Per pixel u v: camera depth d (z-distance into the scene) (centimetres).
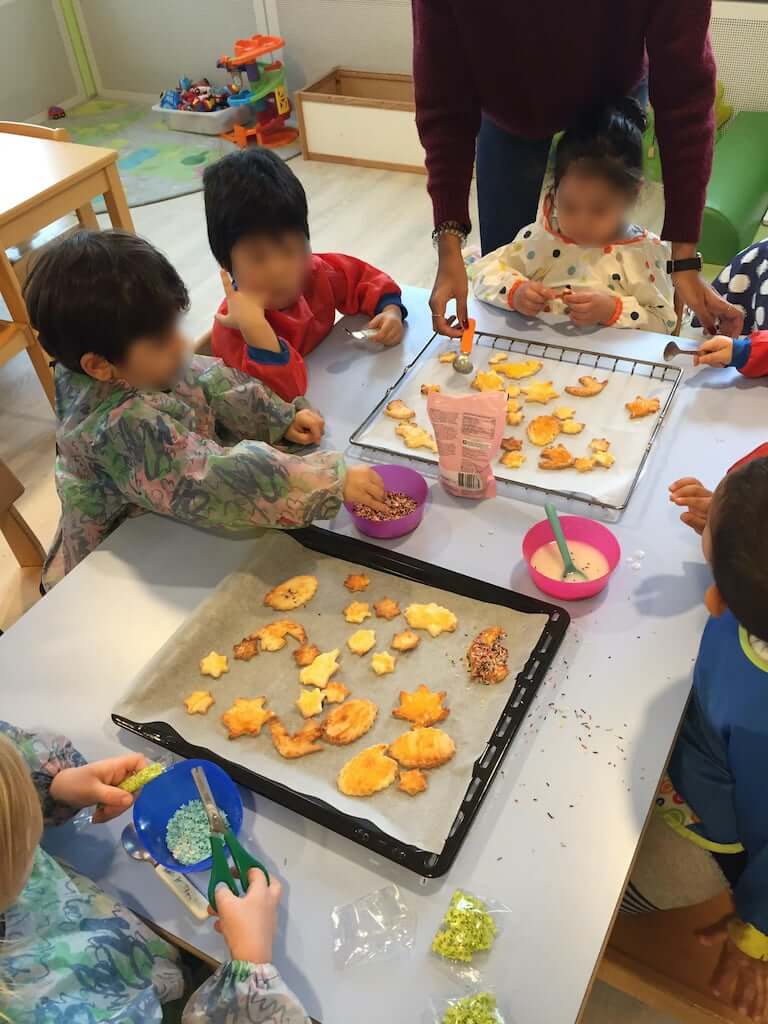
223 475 109
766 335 132
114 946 79
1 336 234
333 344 153
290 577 109
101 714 97
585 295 148
